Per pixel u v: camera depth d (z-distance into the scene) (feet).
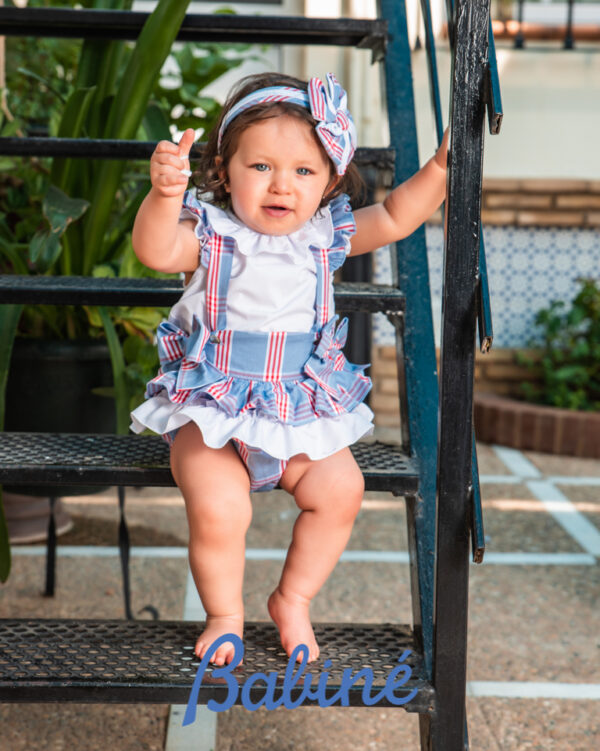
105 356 7.55
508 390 14.44
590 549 9.11
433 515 4.84
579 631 7.30
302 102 4.43
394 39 6.93
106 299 5.20
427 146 13.91
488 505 10.44
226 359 4.58
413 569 4.85
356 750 5.66
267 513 10.10
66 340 7.44
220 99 14.10
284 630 4.46
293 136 4.36
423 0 6.26
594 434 12.57
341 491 4.47
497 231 14.17
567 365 13.88
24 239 8.38
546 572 8.50
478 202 3.98
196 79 10.29
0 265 8.27
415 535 4.80
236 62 10.25
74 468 4.58
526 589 8.11
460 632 4.21
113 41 7.36
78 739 5.72
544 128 13.78
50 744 5.64
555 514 10.16
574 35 13.92
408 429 5.22
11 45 9.99
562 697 6.28
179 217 4.58
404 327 5.46
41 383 7.43
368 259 13.62
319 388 4.62
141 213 4.17
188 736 5.72
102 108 7.36
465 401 4.11
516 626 7.36
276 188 4.38
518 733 5.82
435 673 4.22
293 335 4.61
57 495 7.35
